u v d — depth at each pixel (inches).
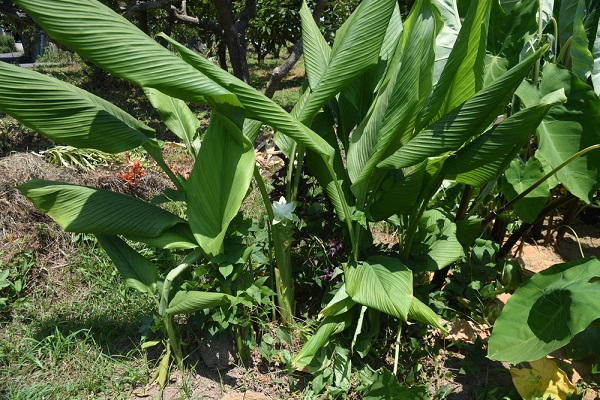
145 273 112.7
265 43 542.3
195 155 115.0
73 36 79.7
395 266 107.4
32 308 131.7
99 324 125.1
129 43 83.4
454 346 123.2
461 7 149.5
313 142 96.9
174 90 87.4
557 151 122.8
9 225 155.3
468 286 132.7
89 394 107.8
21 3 75.7
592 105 118.1
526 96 123.4
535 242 175.9
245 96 90.0
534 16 126.9
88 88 459.5
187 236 107.5
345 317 110.7
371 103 118.0
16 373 112.1
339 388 106.1
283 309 120.6
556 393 104.7
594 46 132.1
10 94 88.4
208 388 110.7
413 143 98.9
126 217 103.7
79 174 186.5
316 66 118.0
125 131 100.2
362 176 102.3
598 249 175.2
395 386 98.3
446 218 129.8
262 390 110.4
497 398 107.9
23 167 174.4
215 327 110.9
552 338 96.5
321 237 126.9
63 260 150.6
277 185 127.1
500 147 97.5
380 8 100.2
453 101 112.0
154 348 119.7
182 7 330.3
